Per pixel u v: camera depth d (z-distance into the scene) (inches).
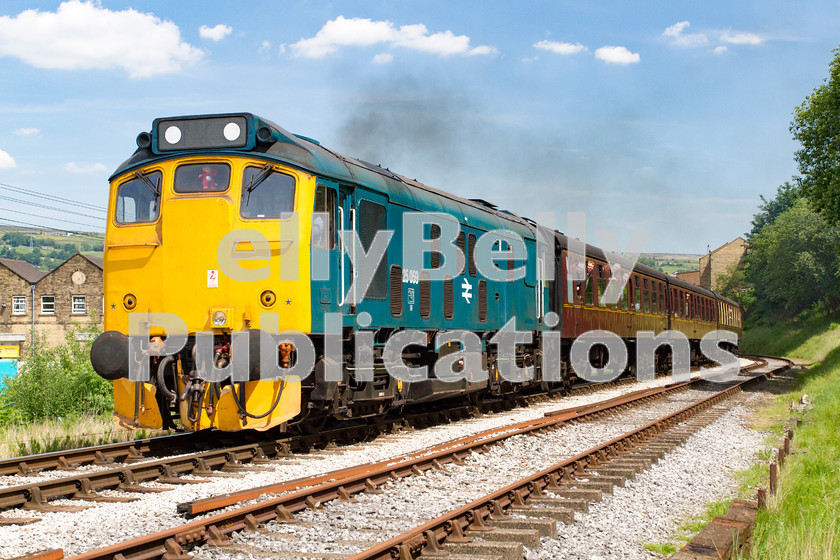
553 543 254.8
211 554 227.6
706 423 610.2
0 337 2153.1
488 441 452.4
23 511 280.7
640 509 312.8
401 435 502.3
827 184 1014.4
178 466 358.6
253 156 400.2
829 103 995.3
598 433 538.3
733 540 226.1
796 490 340.5
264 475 357.7
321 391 411.2
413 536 232.5
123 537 245.8
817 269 2330.2
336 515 276.8
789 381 1142.3
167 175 406.9
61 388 593.9
